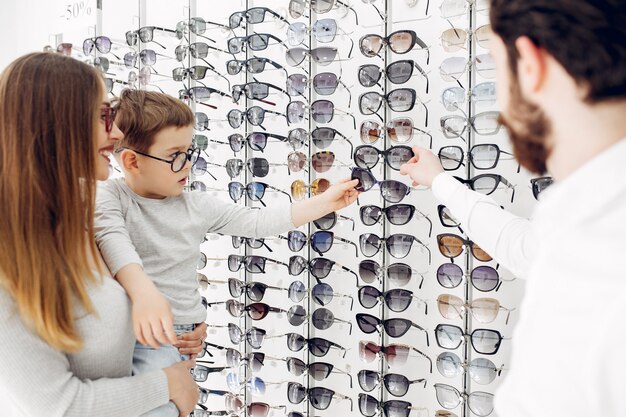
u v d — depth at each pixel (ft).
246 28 5.22
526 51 1.54
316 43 5.00
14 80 2.65
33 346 2.51
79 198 2.74
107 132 3.07
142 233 3.90
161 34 6.10
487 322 4.21
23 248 2.53
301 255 5.19
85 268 2.73
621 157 1.40
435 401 4.56
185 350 3.92
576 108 1.49
